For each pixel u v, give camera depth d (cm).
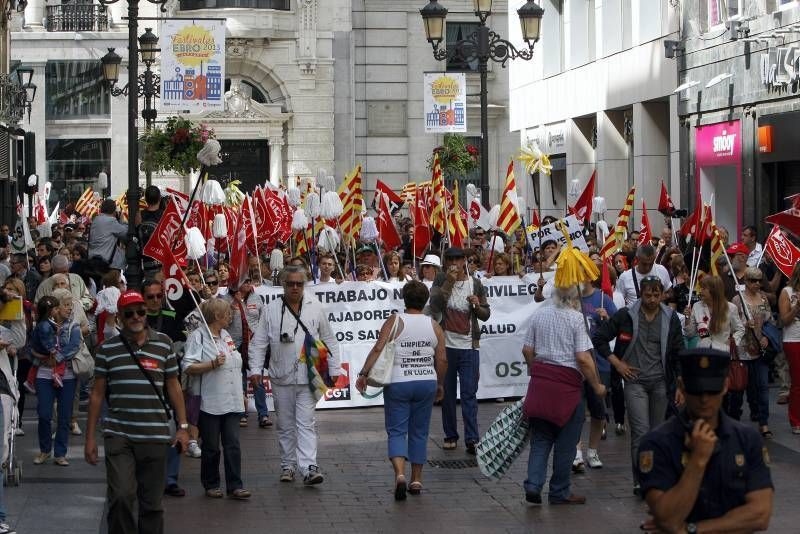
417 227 1973
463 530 1047
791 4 2483
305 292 1252
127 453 933
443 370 1199
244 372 1597
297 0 5216
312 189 2461
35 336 1325
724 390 580
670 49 2958
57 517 1095
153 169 3562
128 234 1750
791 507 1106
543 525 1062
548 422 1119
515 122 4359
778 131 2547
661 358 1152
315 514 1109
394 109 5334
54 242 2291
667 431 590
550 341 1114
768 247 1680
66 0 5147
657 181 3259
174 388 955
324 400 1717
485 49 2339
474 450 1385
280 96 5256
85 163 5141
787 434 1470
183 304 1316
